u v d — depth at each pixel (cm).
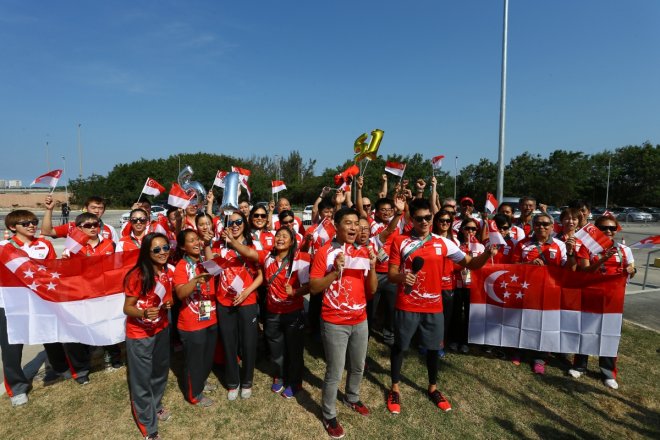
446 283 461
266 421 357
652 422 365
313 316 538
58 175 458
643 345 529
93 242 437
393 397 379
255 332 386
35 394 395
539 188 3988
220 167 4869
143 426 330
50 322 384
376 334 559
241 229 394
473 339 476
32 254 396
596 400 400
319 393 404
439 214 420
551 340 448
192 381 370
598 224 440
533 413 376
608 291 430
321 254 323
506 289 461
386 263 491
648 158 4194
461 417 367
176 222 520
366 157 658
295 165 7094
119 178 4891
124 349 512
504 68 1193
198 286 365
